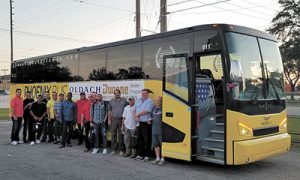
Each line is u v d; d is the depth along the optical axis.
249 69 9.04
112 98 12.31
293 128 17.64
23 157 10.98
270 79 9.52
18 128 13.84
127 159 10.75
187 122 9.39
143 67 11.15
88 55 13.73
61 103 13.27
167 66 10.05
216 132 9.25
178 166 9.74
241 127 8.51
